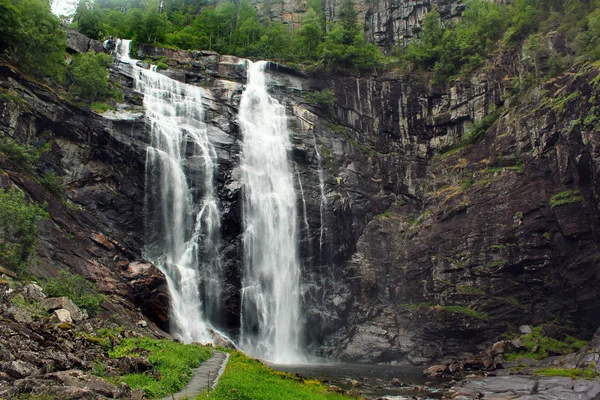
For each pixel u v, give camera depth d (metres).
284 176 49.59
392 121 56.66
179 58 56.47
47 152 36.12
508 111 47.12
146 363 15.41
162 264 38.59
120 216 38.69
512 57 52.28
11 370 11.65
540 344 34.69
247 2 75.81
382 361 42.50
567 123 39.53
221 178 45.50
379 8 74.81
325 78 57.97
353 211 50.44
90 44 51.09
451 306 42.12
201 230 42.72
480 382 26.45
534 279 39.84
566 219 38.94
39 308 18.73
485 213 43.66
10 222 23.95
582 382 23.22
